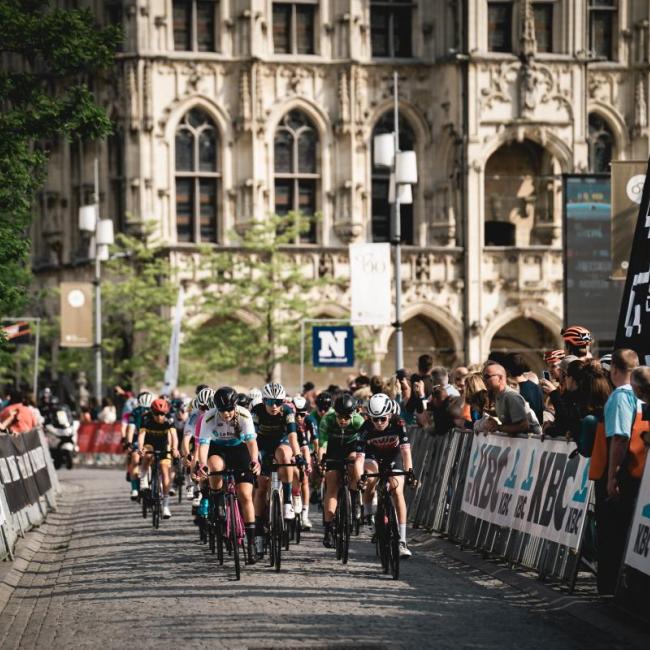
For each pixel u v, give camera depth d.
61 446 164.75
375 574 63.31
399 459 64.81
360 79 186.88
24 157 86.81
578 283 120.00
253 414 69.62
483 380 69.56
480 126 184.12
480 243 184.75
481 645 44.91
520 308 185.25
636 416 51.78
